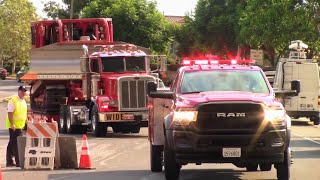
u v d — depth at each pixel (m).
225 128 25.05
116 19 118.75
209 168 32.47
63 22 63.16
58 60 58.50
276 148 25.16
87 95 54.59
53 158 32.69
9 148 33.91
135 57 53.97
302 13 89.69
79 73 58.09
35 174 30.88
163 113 29.48
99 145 45.41
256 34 100.00
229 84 27.70
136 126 54.44
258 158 25.22
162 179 28.69
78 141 48.44
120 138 51.19
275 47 103.19
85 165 32.88
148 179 28.77
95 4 120.75
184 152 25.08
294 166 33.00
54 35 64.38
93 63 54.09
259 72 28.41
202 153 25.00
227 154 24.98
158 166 30.77
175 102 26.36
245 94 26.22
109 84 52.59
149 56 54.34
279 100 28.50
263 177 29.14
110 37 63.41
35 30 64.56
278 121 25.23
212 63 29.42
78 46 58.56
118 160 36.72
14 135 33.66
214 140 24.97
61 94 59.72
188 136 25.06
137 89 52.34
